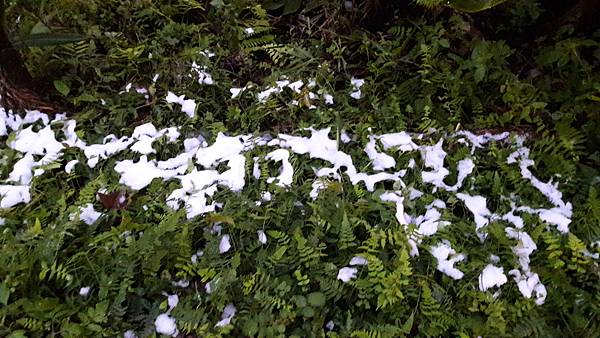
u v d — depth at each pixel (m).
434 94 2.74
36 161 2.36
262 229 2.06
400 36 2.90
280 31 3.17
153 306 1.86
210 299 1.86
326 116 2.57
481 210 2.20
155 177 2.26
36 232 1.94
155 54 2.82
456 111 2.62
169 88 2.71
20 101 2.53
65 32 2.81
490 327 1.83
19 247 1.89
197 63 2.79
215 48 2.90
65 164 2.36
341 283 1.92
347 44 2.98
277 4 3.16
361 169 2.36
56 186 2.27
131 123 2.62
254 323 1.82
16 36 2.54
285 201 2.16
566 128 2.42
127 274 1.87
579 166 2.41
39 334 1.76
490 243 2.08
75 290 1.88
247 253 2.01
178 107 2.64
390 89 2.73
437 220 2.13
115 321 1.80
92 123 2.56
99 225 2.09
